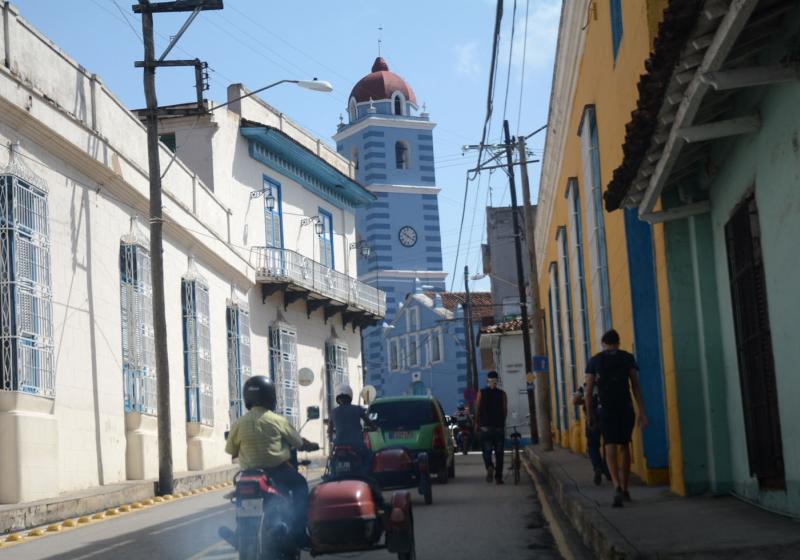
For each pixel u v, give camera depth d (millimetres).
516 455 20906
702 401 12242
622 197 12109
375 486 9250
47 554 12773
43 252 19859
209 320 31469
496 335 59125
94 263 22859
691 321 12281
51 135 20516
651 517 10547
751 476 10906
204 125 36188
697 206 11992
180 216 29000
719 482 11969
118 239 24547
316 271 42312
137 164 25812
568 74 22734
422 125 95438
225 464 32156
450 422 50250
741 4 6848
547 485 20109
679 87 8633
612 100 16469
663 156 10070
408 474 16156
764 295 9938
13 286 18516
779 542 8133
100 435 22406
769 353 9867
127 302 24734
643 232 15219
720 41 7492
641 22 12812
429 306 80688
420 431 21203
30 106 19594
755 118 9227
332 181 46625
